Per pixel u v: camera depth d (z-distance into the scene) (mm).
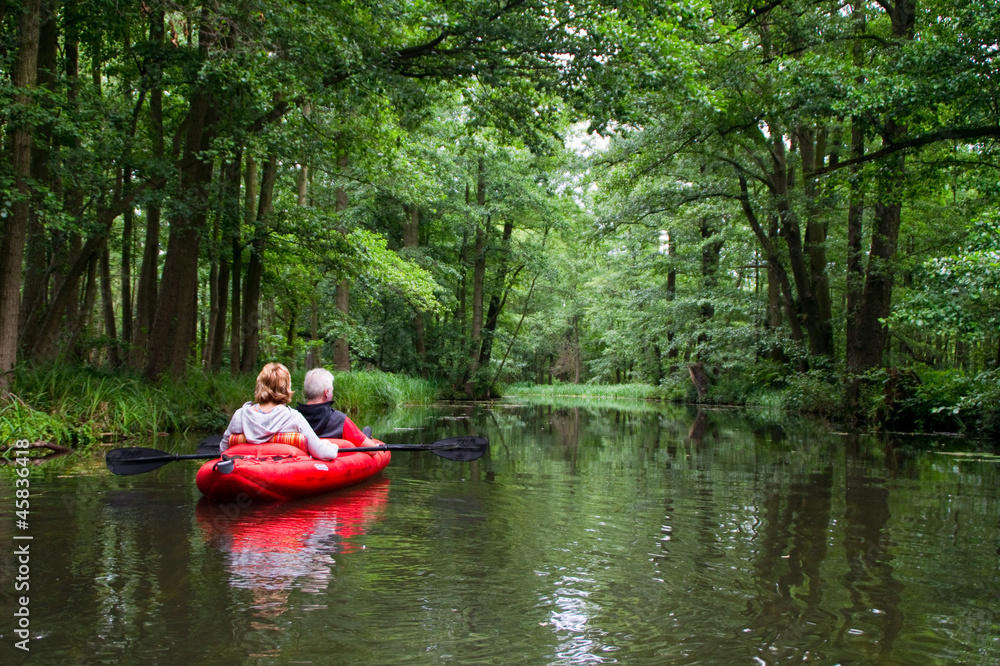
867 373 14375
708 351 26688
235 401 11391
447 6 10008
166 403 9922
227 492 4664
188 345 11609
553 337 49000
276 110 10938
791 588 3104
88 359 13758
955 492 5746
